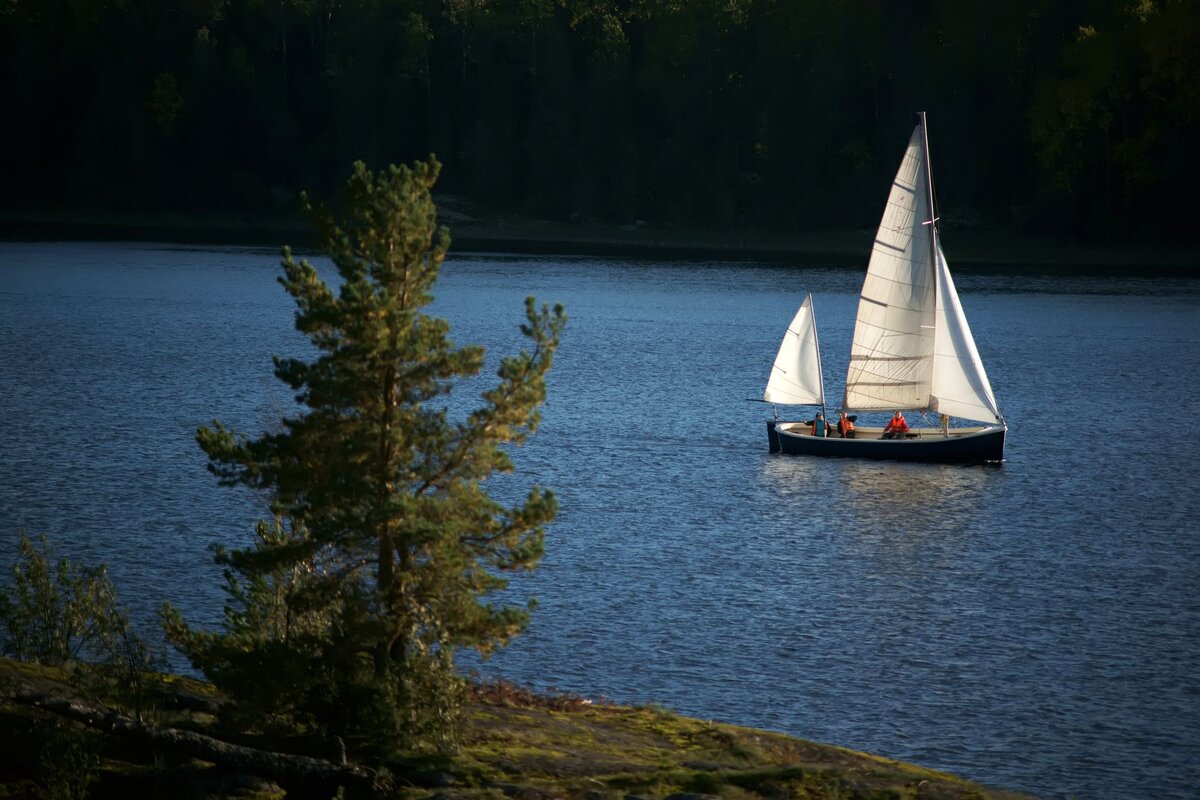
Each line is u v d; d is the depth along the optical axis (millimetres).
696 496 191125
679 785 71875
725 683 113375
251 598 85000
